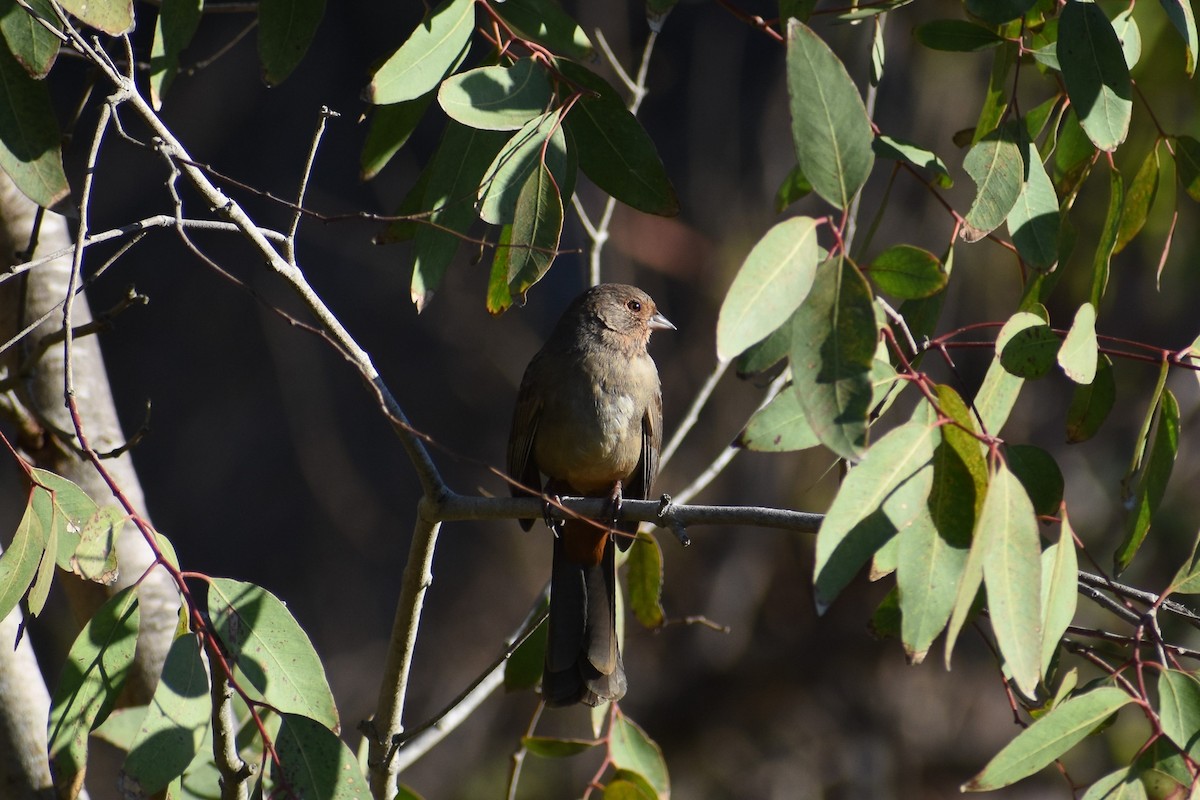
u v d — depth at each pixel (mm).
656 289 20750
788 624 19578
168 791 6758
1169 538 16359
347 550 24578
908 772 18906
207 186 6215
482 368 24672
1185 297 16344
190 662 6242
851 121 5246
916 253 6164
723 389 19719
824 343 5121
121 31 6062
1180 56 9219
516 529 23000
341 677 22797
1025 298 7395
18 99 6430
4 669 7352
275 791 6125
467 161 7000
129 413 25531
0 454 21469
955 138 8438
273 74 7094
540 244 6324
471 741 20453
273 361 26078
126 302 7133
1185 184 7512
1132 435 17172
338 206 25703
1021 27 7320
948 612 5480
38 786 7312
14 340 5758
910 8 16109
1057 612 5629
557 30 6969
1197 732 5898
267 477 25656
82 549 6258
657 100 24234
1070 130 7715
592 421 9289
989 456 5426
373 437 25422
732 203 21094
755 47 23375
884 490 5395
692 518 6742
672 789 18797
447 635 22422
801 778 18828
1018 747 5918
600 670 8461
